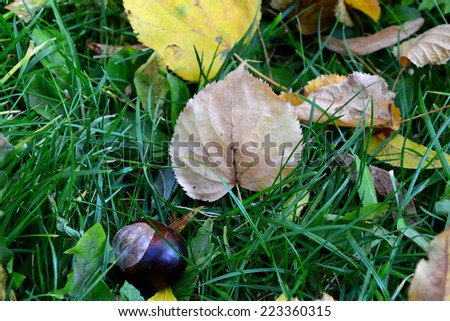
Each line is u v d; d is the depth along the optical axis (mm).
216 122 326
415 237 313
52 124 341
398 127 358
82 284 288
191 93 389
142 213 316
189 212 328
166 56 372
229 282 308
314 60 394
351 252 316
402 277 303
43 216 315
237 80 323
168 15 372
